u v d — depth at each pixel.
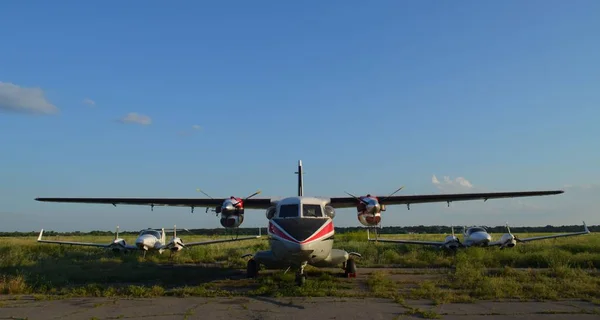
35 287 13.00
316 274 16.52
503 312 9.17
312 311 9.33
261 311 9.32
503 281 13.08
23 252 27.31
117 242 27.17
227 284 14.02
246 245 36.44
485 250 25.20
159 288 11.88
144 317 8.76
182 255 25.19
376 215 16.38
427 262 20.92
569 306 9.82
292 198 14.51
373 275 15.62
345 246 30.23
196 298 11.00
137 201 19.06
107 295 11.38
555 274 15.39
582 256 20.48
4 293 12.09
